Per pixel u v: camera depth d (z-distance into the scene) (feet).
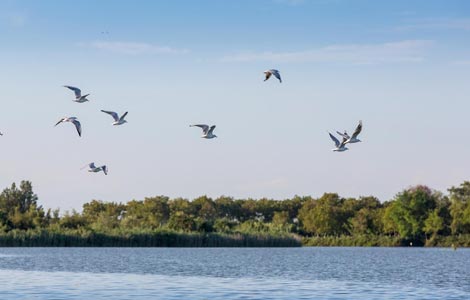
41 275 254.06
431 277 261.24
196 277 252.21
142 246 526.16
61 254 410.93
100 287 212.84
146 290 204.95
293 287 217.15
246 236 564.30
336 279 249.34
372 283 233.96
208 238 549.54
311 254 455.22
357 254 468.75
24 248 499.51
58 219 570.46
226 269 294.66
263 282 234.17
